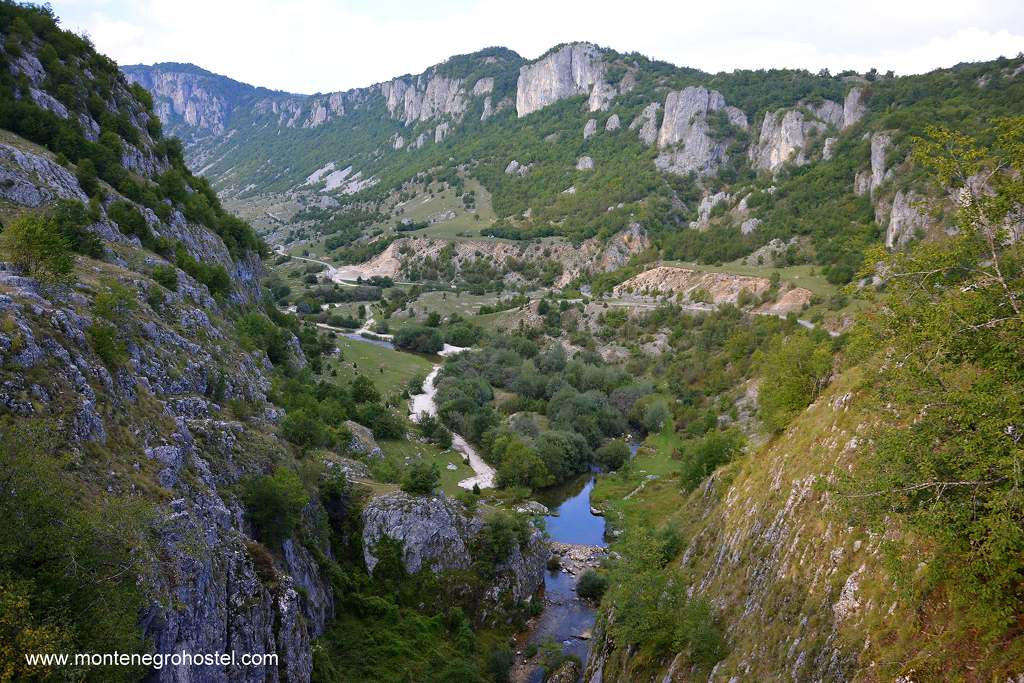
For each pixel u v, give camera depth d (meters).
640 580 37.56
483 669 46.53
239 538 34.09
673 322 147.00
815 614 26.91
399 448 83.62
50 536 20.98
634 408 110.00
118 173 80.44
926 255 22.98
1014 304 19.89
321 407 72.88
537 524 65.00
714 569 39.34
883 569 24.77
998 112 156.38
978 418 19.00
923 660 20.50
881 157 168.62
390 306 184.38
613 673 39.25
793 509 33.03
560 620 55.00
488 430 93.69
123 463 29.56
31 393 27.06
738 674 28.80
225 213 119.56
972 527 18.23
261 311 105.25
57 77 86.38
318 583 42.62
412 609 49.28
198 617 26.88
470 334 160.25
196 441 39.84
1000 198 20.77
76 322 34.09
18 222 37.44
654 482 82.44
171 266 66.69
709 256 183.88
